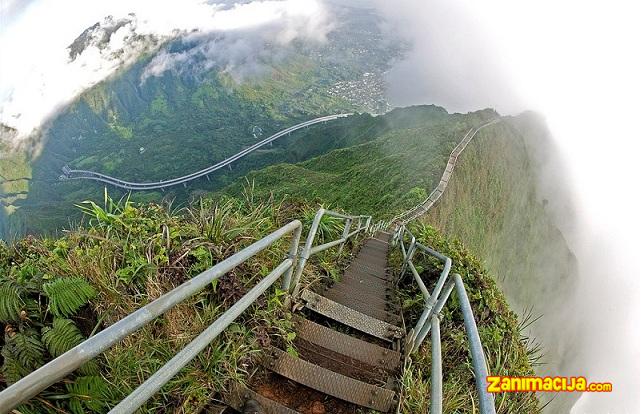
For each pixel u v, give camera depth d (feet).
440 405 6.08
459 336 12.66
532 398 10.96
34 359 6.15
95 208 10.65
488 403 4.51
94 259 8.74
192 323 8.27
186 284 5.24
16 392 2.98
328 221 22.94
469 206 118.83
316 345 10.68
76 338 6.56
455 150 129.29
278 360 9.29
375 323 12.47
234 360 8.21
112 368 6.82
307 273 14.56
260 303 10.03
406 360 10.46
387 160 134.51
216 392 7.88
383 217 82.79
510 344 13.71
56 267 8.66
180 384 7.39
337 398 9.06
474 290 16.08
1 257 10.23
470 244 111.75
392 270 24.14
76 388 6.14
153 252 9.36
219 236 10.90
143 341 7.40
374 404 9.07
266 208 18.74
